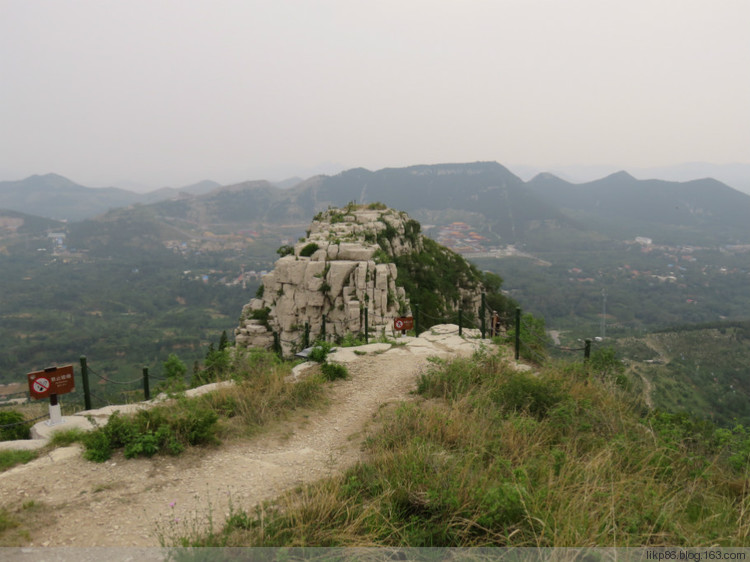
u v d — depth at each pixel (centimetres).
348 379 1260
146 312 18375
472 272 6806
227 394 1034
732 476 752
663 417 960
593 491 578
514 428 798
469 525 523
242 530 538
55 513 584
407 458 679
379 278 3391
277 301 3638
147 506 611
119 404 1183
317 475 711
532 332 1644
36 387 908
